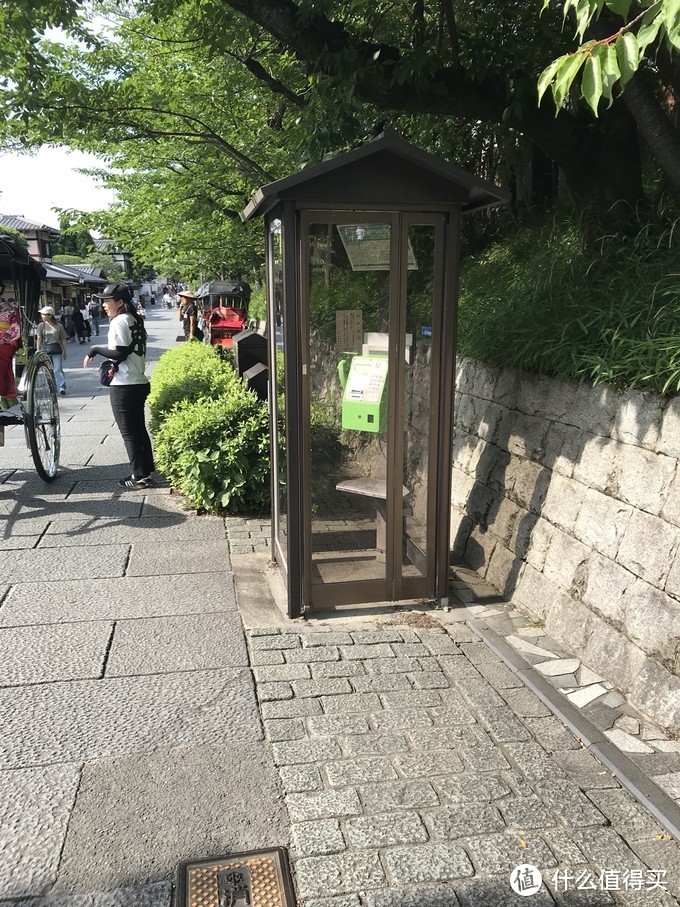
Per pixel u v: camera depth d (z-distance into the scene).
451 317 3.83
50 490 6.50
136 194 12.12
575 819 2.47
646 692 3.11
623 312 3.89
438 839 2.38
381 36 6.03
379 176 3.57
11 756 2.78
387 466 4.01
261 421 5.79
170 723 3.01
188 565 4.76
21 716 3.04
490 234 8.59
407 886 2.19
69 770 2.70
